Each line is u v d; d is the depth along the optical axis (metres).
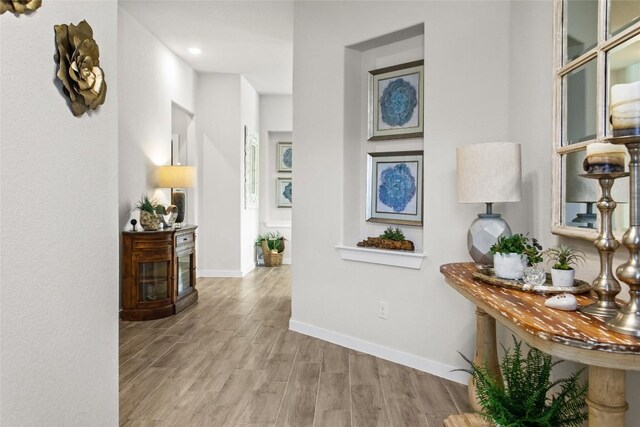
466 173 2.01
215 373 2.71
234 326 3.73
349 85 3.25
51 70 1.10
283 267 6.97
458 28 2.60
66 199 1.17
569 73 1.75
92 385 1.31
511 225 2.38
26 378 1.01
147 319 3.91
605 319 1.13
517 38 2.30
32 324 1.03
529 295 1.45
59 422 1.14
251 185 6.68
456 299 2.61
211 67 5.66
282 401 2.32
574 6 1.71
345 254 3.19
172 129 5.82
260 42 4.70
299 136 3.55
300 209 3.54
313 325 3.46
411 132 3.01
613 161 1.12
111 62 1.42
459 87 2.60
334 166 3.27
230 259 6.07
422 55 2.97
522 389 1.53
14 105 0.97
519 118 2.28
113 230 1.44
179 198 4.88
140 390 2.45
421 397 2.38
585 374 1.57
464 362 2.58
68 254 1.18
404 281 2.87
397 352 2.89
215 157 6.00
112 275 1.44
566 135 1.77
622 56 1.37
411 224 2.98
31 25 1.02
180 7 3.84
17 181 0.98
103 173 1.38
